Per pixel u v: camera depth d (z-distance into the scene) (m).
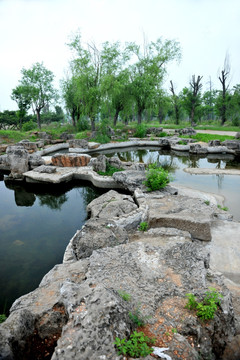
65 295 3.22
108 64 31.14
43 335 3.16
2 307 5.08
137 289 3.70
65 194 12.07
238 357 3.06
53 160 15.22
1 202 11.21
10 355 2.58
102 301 2.91
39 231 8.30
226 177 13.59
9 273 6.14
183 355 2.65
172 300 3.50
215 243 6.18
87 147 22.83
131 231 7.05
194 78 43.44
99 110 30.94
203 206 7.64
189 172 14.77
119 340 2.51
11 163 13.76
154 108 35.78
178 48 36.22
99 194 11.88
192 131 31.52
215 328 3.13
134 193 10.08
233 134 30.06
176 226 6.53
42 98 40.06
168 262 4.34
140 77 33.50
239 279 4.99
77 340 2.52
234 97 42.88
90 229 6.20
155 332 2.98
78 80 28.42
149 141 26.17
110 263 4.38
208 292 3.40
